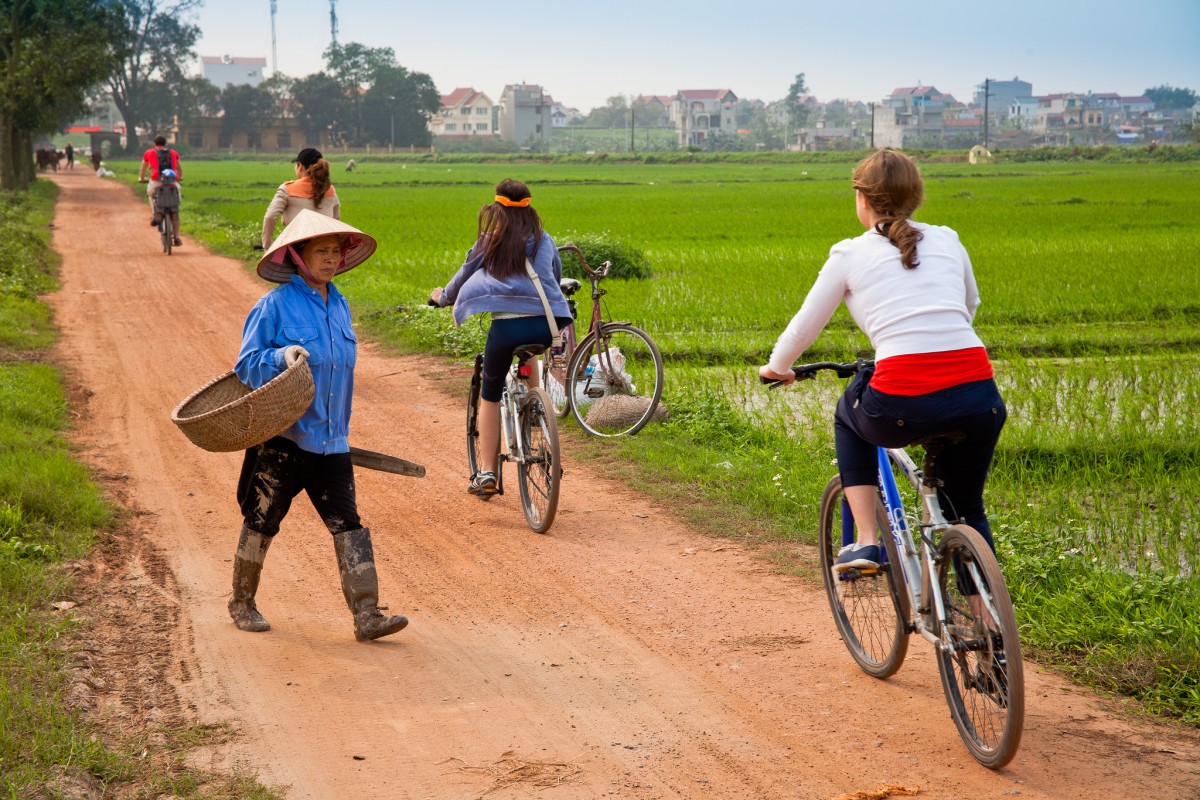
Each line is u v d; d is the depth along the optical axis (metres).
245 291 21.00
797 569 6.75
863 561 4.74
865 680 5.24
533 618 6.05
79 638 5.47
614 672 5.33
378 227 37.84
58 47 48.56
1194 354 14.41
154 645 5.54
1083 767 4.33
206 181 76.50
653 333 15.91
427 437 10.41
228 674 5.22
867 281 4.43
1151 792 4.14
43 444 9.13
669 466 9.03
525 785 4.24
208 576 6.61
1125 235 31.83
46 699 4.66
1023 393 11.84
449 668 5.37
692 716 4.85
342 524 5.69
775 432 10.20
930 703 4.98
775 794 4.18
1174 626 5.43
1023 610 5.80
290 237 5.41
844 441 4.91
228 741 4.54
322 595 6.39
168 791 4.09
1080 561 6.50
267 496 5.66
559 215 45.84
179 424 5.14
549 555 7.12
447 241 31.92
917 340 4.31
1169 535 7.38
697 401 10.94
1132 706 4.86
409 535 7.58
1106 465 9.06
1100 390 12.13
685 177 98.31
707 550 7.15
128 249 28.98
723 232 36.25
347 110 172.38
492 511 8.15
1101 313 17.64
